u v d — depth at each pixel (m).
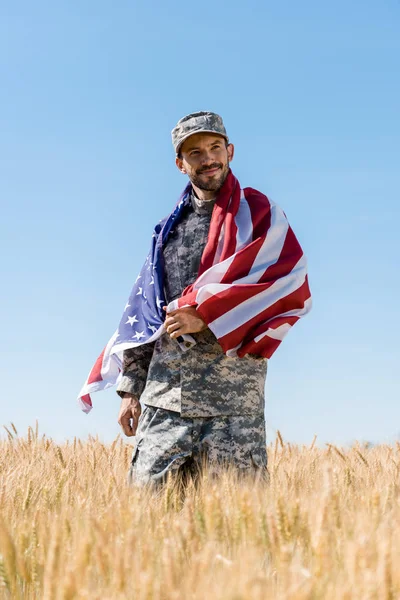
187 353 4.58
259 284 4.54
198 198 4.98
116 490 4.09
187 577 2.38
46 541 2.75
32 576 2.62
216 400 4.53
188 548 2.74
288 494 3.88
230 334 4.45
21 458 5.68
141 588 2.19
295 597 2.04
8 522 3.31
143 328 4.90
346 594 2.13
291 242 4.81
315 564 2.52
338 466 4.68
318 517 2.74
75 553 2.65
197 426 4.55
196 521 3.01
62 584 2.22
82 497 3.87
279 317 4.62
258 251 4.67
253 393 4.61
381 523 2.87
